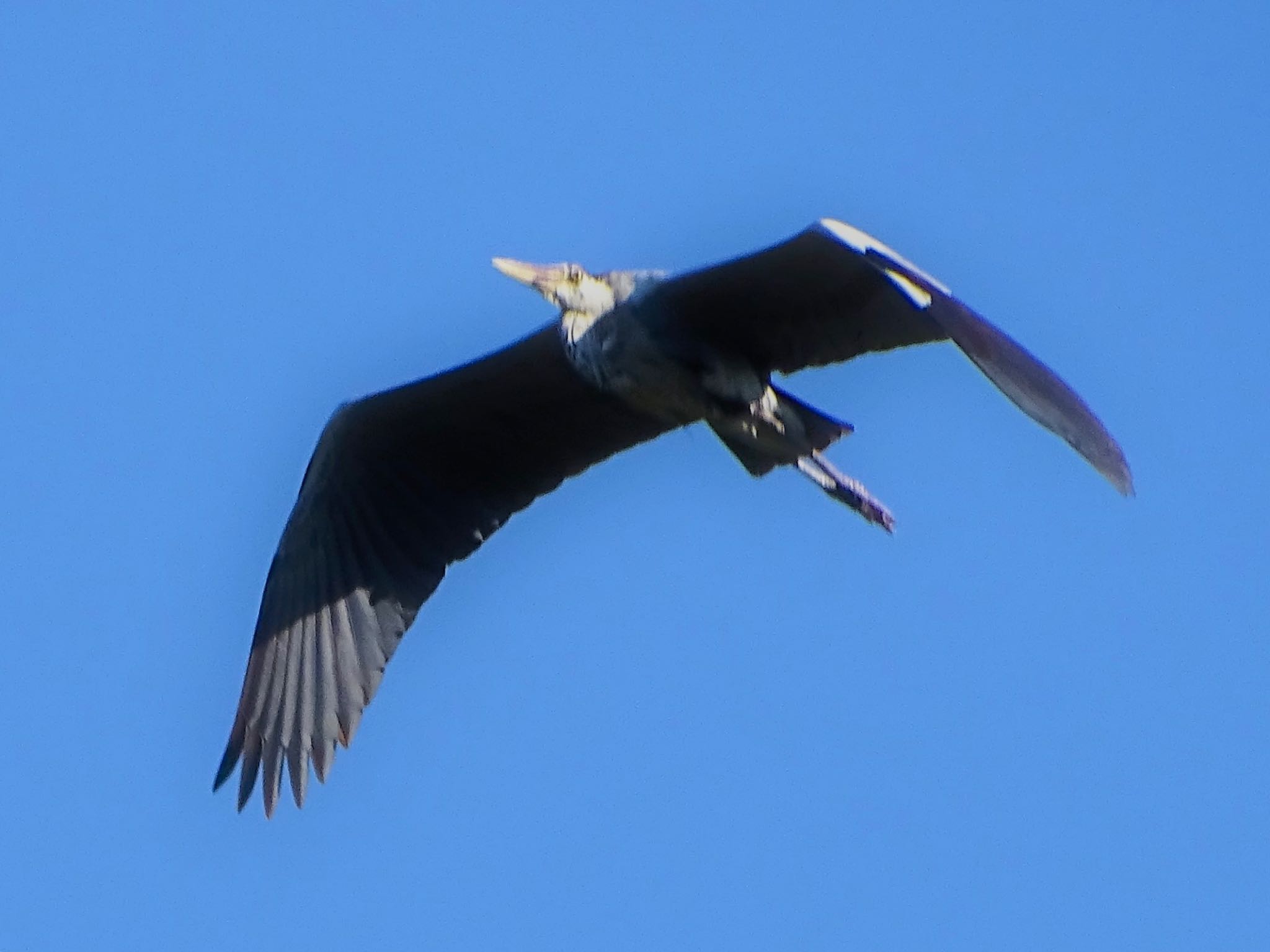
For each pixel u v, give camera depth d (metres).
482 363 13.86
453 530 14.42
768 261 12.73
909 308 12.91
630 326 13.47
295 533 14.06
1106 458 11.16
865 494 13.57
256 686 13.84
